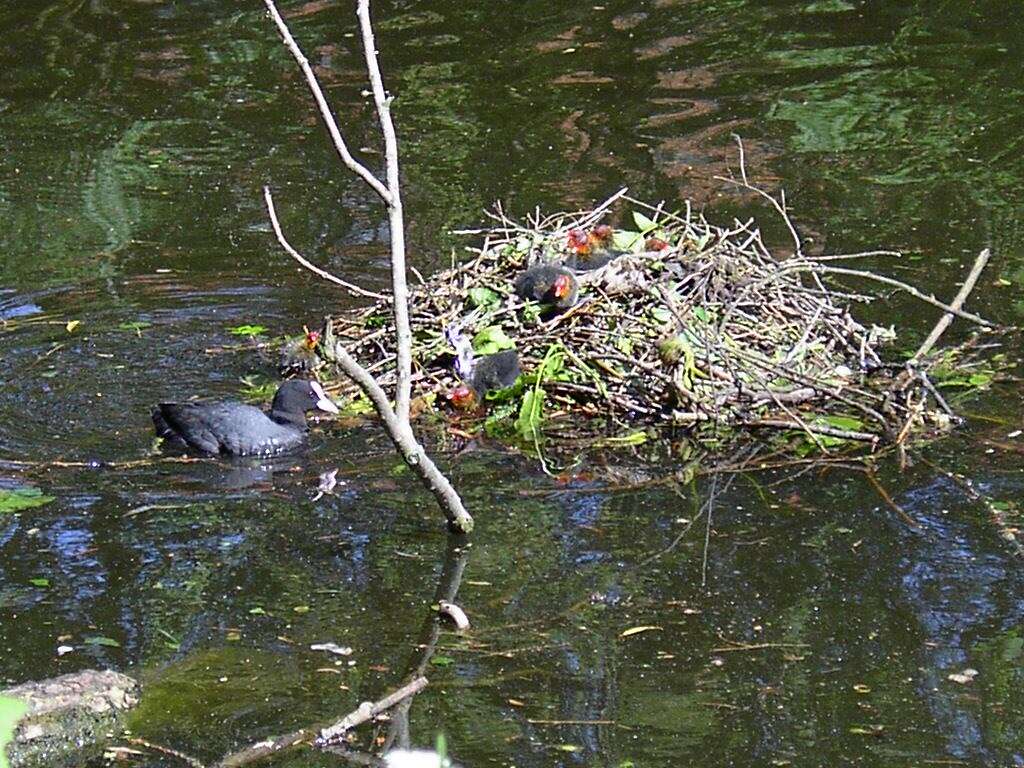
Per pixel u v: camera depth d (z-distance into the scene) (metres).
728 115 15.09
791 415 8.77
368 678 6.59
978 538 7.75
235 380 9.78
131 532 7.89
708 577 7.42
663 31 17.61
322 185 13.56
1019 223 12.30
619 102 15.56
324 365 9.80
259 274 11.60
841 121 14.89
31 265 11.90
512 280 10.33
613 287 9.96
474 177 13.64
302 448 8.89
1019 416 9.14
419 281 11.24
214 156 14.37
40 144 14.80
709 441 8.98
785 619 7.04
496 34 17.66
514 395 9.38
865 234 12.24
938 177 13.38
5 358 10.08
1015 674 6.57
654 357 9.55
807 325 9.92
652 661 6.71
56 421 9.20
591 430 9.13
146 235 12.50
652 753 6.06
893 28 17.44
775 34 17.44
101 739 6.17
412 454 7.53
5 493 8.27
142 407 9.42
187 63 17.00
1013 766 5.95
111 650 6.83
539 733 6.19
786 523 7.95
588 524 7.96
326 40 17.59
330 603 7.21
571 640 6.88
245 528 7.93
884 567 7.48
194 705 6.39
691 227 10.88
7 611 7.15
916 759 6.01
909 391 9.30
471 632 6.96
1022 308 10.75
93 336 10.47
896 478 8.42
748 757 6.03
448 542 7.78
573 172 13.72
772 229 12.38
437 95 15.86
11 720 2.67
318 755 6.04
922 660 6.69
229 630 6.98
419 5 18.72
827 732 6.19
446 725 6.24
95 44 17.59
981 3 18.03
